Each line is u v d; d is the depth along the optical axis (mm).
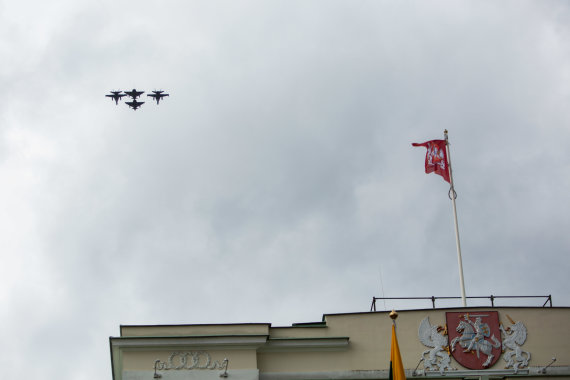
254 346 50438
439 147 60438
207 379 49656
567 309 51750
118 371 50438
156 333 50500
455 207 58062
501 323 51375
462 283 54719
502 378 49969
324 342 51000
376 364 50875
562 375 49562
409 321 51531
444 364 50594
